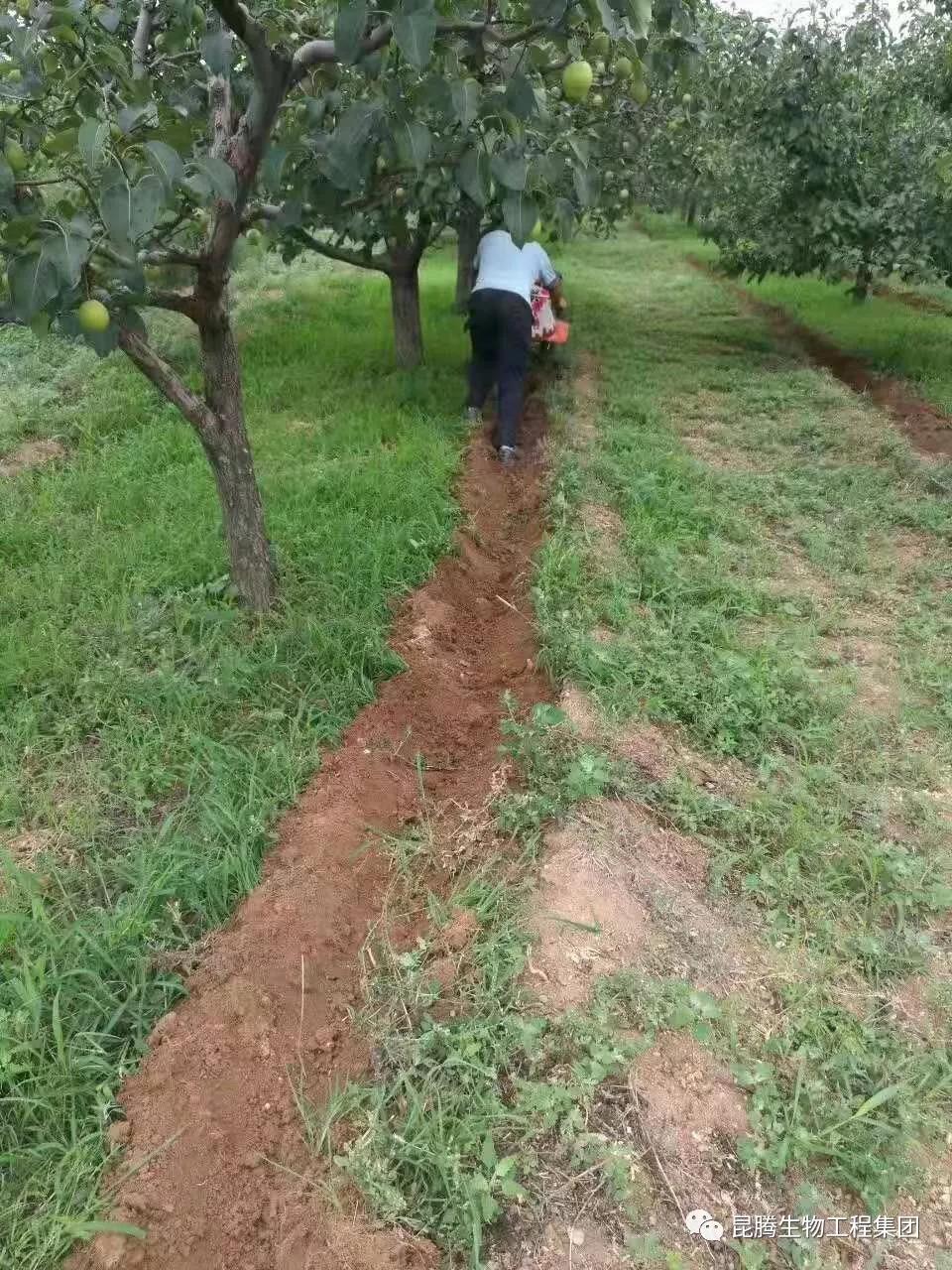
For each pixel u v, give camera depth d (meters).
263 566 4.17
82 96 2.81
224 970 2.55
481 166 2.54
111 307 2.96
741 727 3.62
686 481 5.82
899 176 8.58
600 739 3.44
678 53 3.21
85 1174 2.08
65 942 2.56
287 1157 2.17
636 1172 2.12
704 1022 2.44
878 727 3.70
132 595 4.26
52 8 2.50
